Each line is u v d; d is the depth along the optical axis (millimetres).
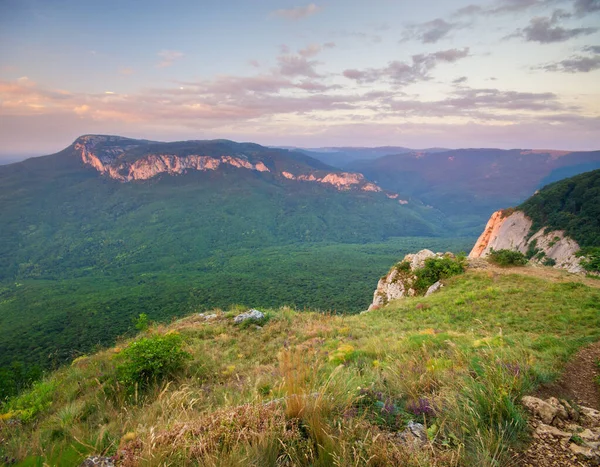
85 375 8938
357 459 2395
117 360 9227
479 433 2684
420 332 10562
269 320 15148
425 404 3574
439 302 16609
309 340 11523
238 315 15516
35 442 4305
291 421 3135
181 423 3412
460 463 2529
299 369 4629
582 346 6520
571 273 18750
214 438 2990
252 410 3416
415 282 23031
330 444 2666
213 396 5793
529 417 3197
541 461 2576
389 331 11977
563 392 4008
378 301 25016
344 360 7359
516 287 16453
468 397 3410
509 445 2738
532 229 57438
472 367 4387
